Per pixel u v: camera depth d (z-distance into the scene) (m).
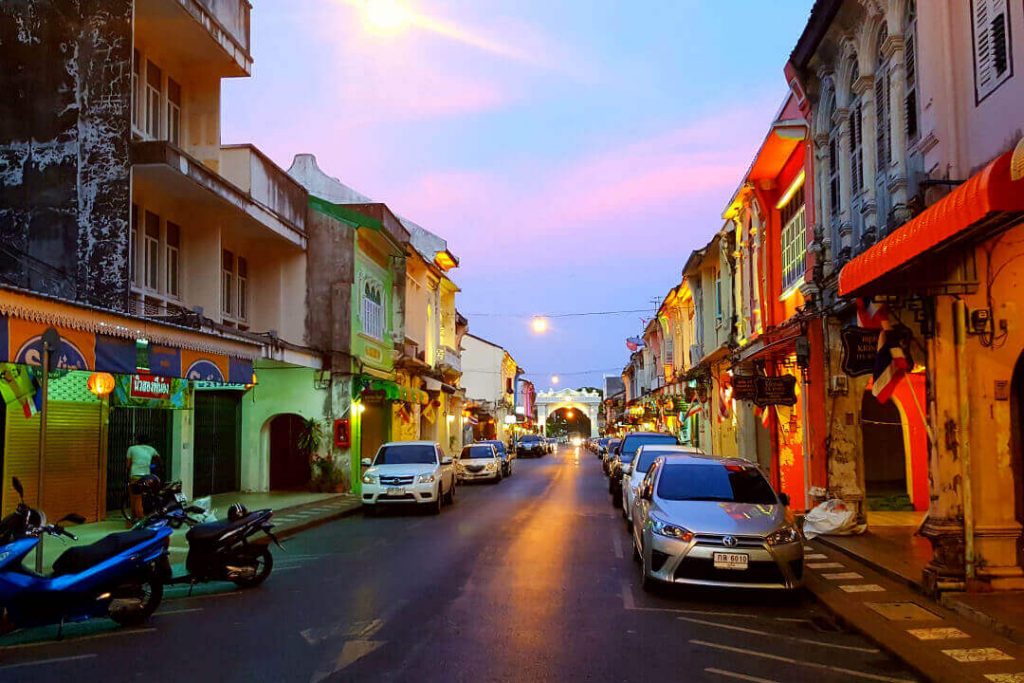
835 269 13.66
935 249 7.34
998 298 8.81
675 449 16.08
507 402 70.38
